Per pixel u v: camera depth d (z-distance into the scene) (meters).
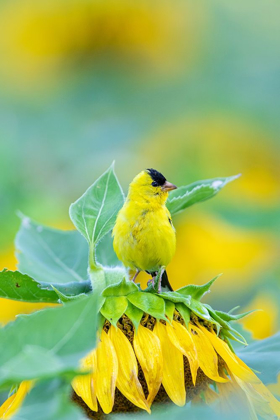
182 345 4.84
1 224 5.28
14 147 5.37
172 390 4.73
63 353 2.93
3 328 3.01
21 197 5.32
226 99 5.43
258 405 4.78
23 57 5.43
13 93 5.42
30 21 5.41
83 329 2.97
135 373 4.73
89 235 4.95
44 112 5.41
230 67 5.45
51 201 5.32
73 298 4.74
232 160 5.35
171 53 5.45
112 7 5.42
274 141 5.36
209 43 5.46
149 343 4.82
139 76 5.44
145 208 5.21
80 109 5.43
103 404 4.54
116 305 4.93
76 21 5.42
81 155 5.39
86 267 5.03
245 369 4.88
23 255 5.02
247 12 5.48
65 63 5.43
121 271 4.95
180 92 5.43
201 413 3.50
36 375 2.57
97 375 4.63
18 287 4.94
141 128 5.41
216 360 4.88
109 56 5.44
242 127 5.38
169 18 5.45
